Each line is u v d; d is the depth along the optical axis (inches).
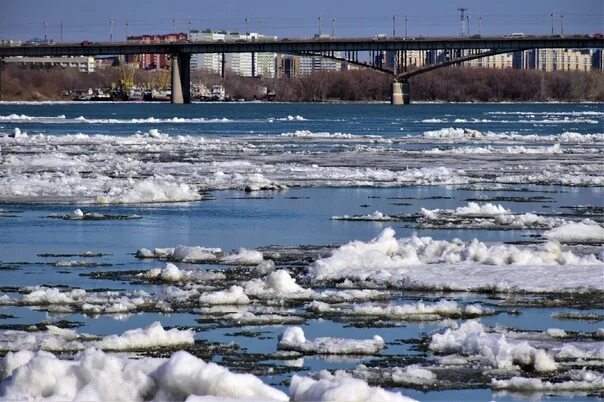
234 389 1008.9
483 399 1206.9
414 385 1259.8
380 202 3363.7
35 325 1566.2
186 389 1016.2
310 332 1535.4
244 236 2566.4
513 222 2817.4
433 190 3794.3
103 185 3747.5
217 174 4185.5
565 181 4128.9
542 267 2022.6
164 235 2573.8
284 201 3368.6
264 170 4552.2
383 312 1656.0
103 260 2199.8
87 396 1000.2
